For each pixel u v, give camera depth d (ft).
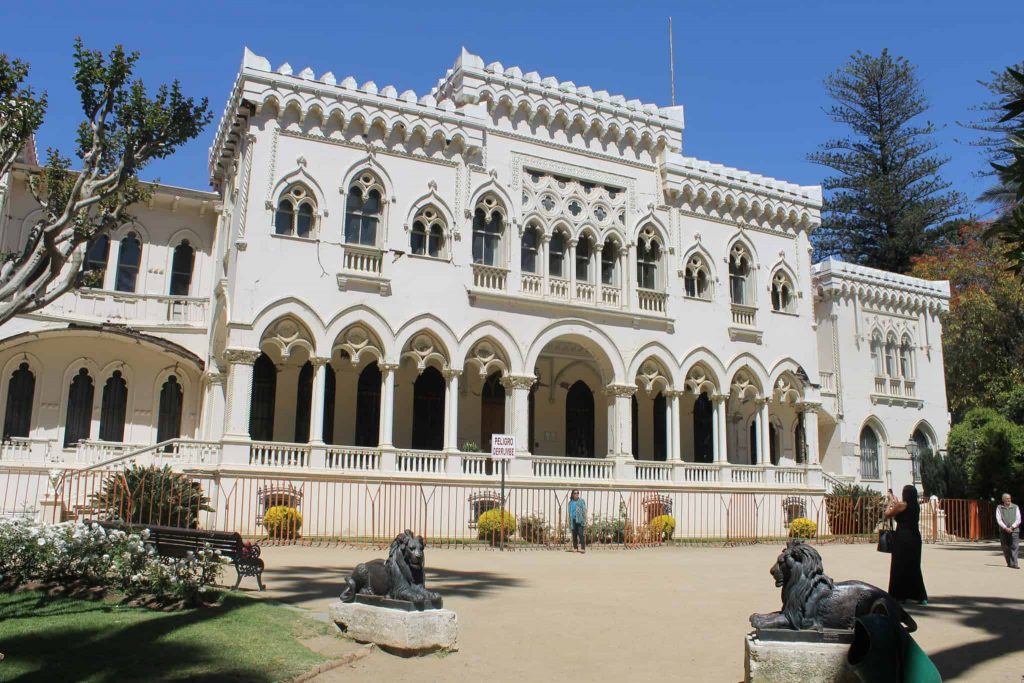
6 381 100.32
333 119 100.01
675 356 118.01
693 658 37.29
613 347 113.29
